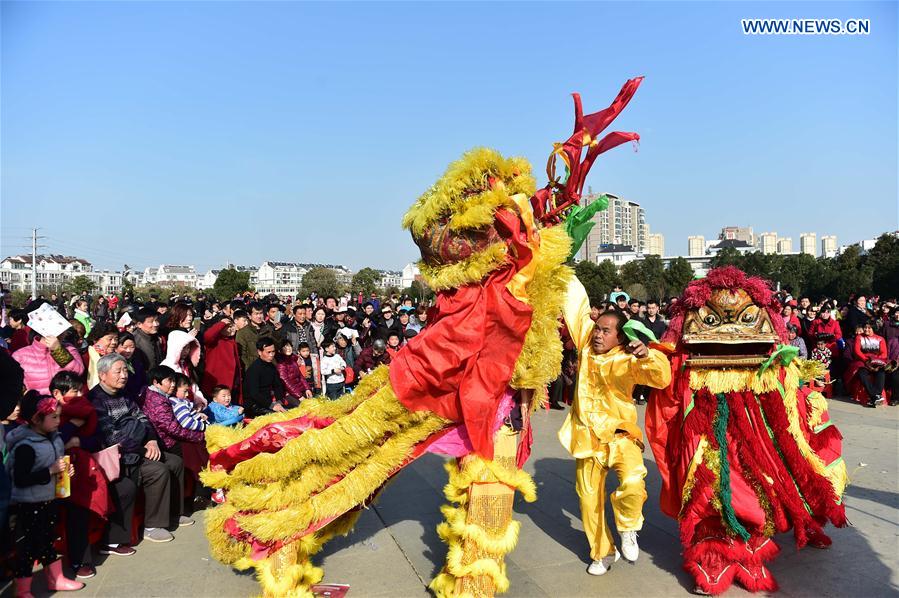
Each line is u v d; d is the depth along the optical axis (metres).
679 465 4.29
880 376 10.69
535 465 7.26
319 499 3.67
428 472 7.11
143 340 7.40
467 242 3.65
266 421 4.17
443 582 3.80
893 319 11.63
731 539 4.08
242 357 8.66
